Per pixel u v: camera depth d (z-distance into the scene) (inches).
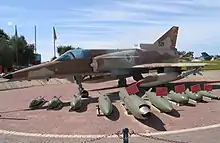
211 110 561.0
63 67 709.9
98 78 823.7
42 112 584.4
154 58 919.7
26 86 1156.5
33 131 441.7
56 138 401.7
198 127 442.6
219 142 363.3
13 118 536.4
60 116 541.3
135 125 461.7
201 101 651.5
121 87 960.3
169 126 451.2
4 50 2288.4
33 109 622.2
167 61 962.1
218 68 1851.6
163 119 493.7
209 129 430.0
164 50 964.6
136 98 549.6
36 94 899.4
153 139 382.0
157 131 424.5
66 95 844.0
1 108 652.7
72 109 593.0
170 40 991.0
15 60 2605.8
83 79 806.5
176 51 1006.4
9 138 406.6
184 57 1240.2
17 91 1007.0
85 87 1039.6
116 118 510.6
